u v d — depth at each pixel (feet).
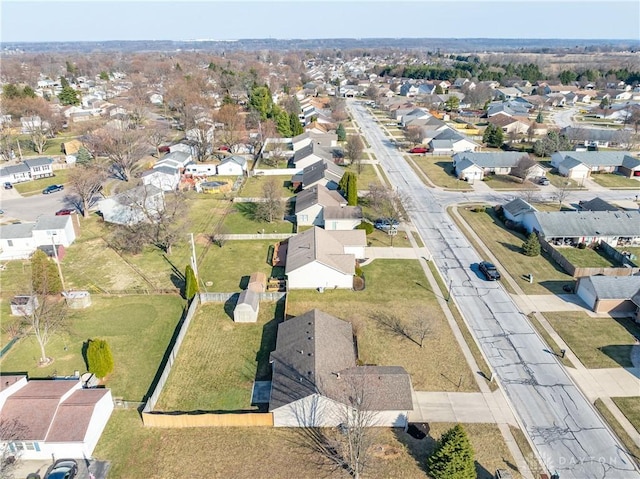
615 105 507.30
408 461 97.81
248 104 477.36
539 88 609.83
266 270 177.88
